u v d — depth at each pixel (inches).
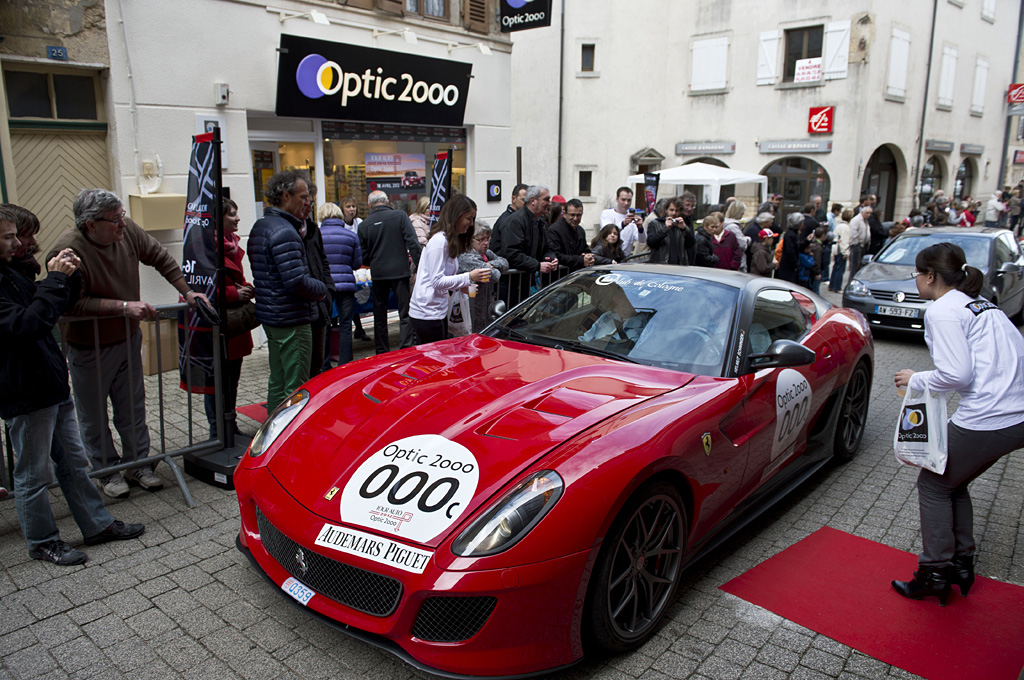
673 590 110.3
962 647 107.3
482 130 402.0
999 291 352.8
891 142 820.6
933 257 119.0
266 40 287.3
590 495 91.9
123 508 147.3
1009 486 176.4
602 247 302.2
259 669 96.8
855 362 174.9
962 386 114.0
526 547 87.1
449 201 194.7
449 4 366.9
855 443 187.2
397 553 88.0
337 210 258.5
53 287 113.5
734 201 391.9
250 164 289.7
